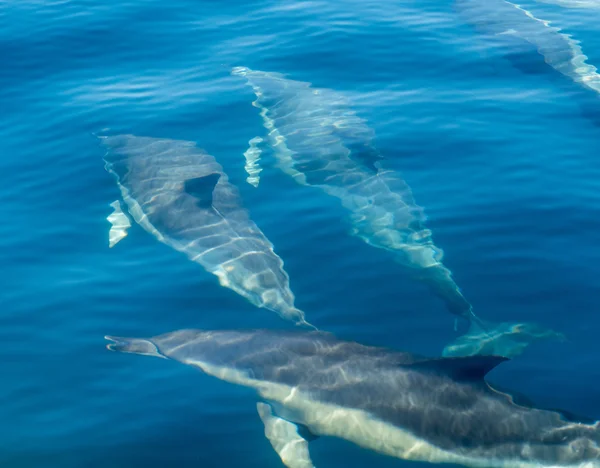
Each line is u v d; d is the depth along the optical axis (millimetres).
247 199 12078
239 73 16516
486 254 10531
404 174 12578
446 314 9398
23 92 15797
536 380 8281
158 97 15531
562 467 7266
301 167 12938
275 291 9961
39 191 12484
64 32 18406
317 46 17750
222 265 10570
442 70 16547
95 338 9211
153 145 13602
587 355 8641
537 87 15664
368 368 8086
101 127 14391
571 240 10750
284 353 8508
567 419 7473
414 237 10977
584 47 17656
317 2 20734
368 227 11266
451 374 7746
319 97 15344
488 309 9477
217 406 8156
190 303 9836
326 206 11828
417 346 8859
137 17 19359
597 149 13156
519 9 20141
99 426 7902
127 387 8438
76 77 16469
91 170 13039
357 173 12656
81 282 10258
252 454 7539
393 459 7520
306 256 10648
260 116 14711
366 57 17203
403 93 15508
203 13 19812
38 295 9992
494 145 13344
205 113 14844
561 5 20500
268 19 19453
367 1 20828
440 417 7559
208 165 12953
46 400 8266
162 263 10695
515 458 7336
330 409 7934
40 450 7602
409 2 20719
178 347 8930
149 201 12094
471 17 19547
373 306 9594
